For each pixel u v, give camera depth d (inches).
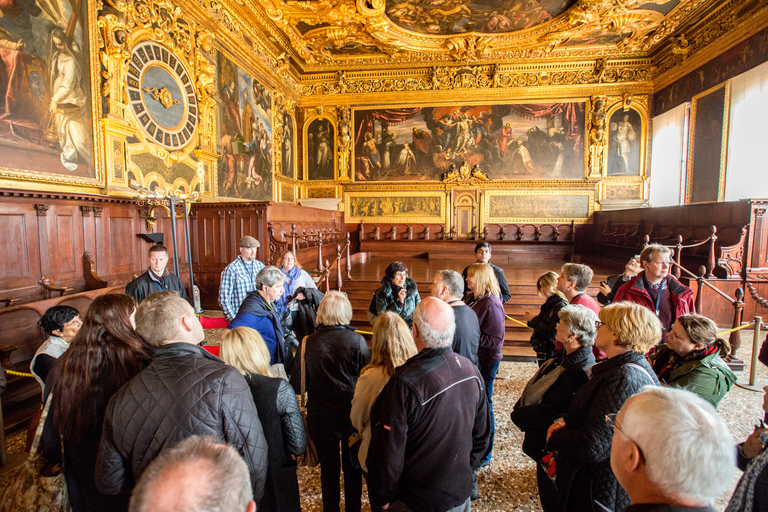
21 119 196.5
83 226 228.7
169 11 302.2
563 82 534.3
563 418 73.7
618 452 42.1
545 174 544.4
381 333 83.3
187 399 54.5
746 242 262.5
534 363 218.1
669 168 480.7
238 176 411.5
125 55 258.8
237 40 398.6
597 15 413.4
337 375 91.8
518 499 108.4
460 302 110.3
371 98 566.6
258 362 76.5
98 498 65.2
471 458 75.9
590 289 303.3
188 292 244.4
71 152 225.5
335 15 419.5
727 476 35.7
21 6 195.9
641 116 521.7
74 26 226.5
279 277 115.0
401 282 151.2
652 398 41.2
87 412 63.0
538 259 522.3
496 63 531.8
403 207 576.7
